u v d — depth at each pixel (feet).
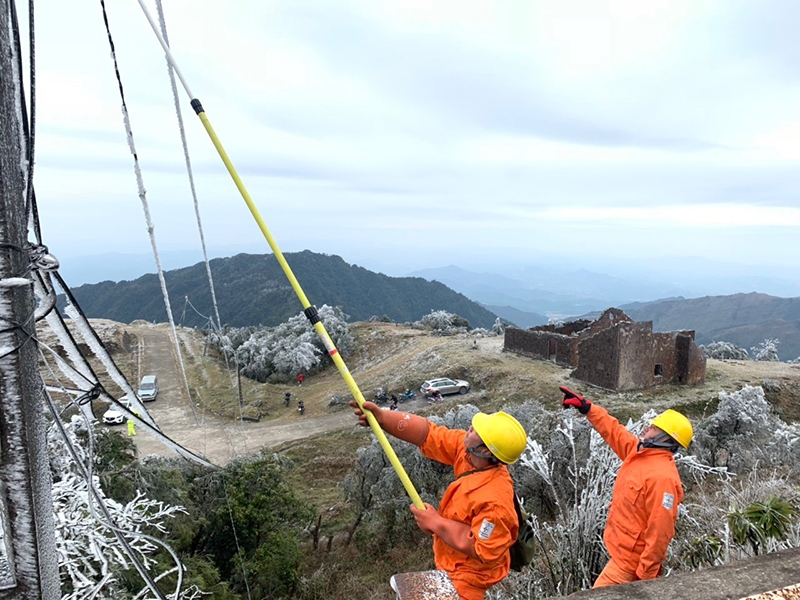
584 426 37.78
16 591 5.95
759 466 43.14
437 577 8.10
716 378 93.35
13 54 5.83
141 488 31.32
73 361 6.99
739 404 60.70
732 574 7.98
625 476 11.89
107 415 74.28
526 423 49.93
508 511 7.77
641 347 86.12
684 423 11.55
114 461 33.09
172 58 7.45
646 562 10.97
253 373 130.62
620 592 7.54
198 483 41.63
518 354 111.04
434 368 108.27
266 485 43.11
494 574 7.95
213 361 133.90
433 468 49.98
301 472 71.77
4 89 5.61
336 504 59.98
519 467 38.34
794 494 18.43
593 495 16.42
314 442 81.92
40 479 6.05
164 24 7.79
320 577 42.50
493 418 8.20
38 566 5.98
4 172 5.56
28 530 5.89
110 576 12.44
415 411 89.56
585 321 120.47
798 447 45.75
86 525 13.30
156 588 8.18
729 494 20.79
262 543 40.78
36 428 6.03
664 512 10.83
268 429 91.20
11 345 5.65
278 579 38.70
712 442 54.80
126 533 9.81
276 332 153.79
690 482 34.73
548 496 35.99
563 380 91.09
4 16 5.63
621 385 84.89
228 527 40.32
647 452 11.79
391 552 45.37
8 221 5.57
